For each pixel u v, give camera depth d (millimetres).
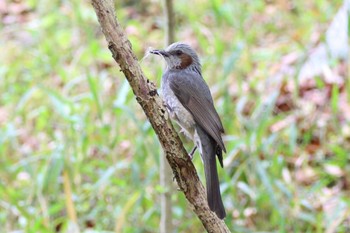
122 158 12625
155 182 11797
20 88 14711
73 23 17031
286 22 17359
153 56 14156
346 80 14148
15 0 19297
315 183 12203
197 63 9586
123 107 11180
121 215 10516
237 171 11227
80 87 14734
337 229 11094
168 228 10523
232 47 14898
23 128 13906
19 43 17078
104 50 15805
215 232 7699
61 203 11172
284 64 15164
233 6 17328
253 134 11562
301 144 13219
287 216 11000
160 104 7367
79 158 11938
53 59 15414
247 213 11555
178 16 17656
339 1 16312
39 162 12383
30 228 10586
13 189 11641
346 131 13141
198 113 8906
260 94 13953
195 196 7602
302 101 14055
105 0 7023
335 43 14984
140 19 18391
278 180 11461
